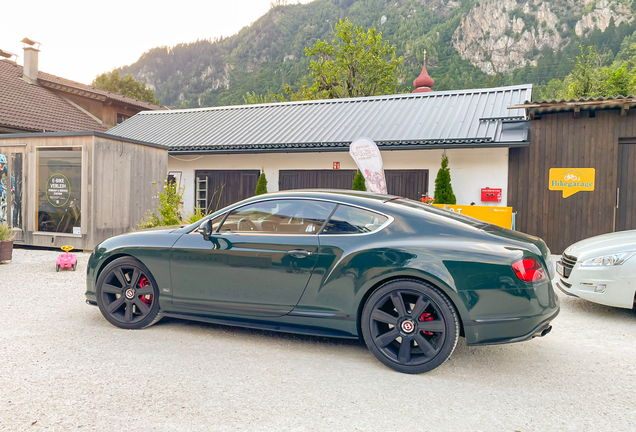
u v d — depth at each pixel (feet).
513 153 35.94
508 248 11.09
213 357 12.14
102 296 14.56
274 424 8.50
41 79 70.13
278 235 12.96
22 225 32.68
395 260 11.41
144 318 14.24
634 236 18.13
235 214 13.73
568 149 34.50
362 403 9.50
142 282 14.58
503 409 9.32
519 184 35.78
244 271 13.00
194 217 32.24
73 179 30.96
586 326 16.03
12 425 8.23
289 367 11.53
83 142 30.53
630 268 16.30
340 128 42.47
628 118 32.91
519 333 10.75
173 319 15.85
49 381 10.26
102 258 14.64
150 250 14.08
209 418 8.68
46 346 12.61
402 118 42.29
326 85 121.80
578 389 10.43
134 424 8.38
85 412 8.81
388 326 12.16
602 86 90.22
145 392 9.80
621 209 33.53
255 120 50.26
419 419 8.82
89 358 11.78
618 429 8.50
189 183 47.26
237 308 13.17
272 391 10.02
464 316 10.85
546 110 33.88
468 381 10.84
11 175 32.78
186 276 13.69
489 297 10.77
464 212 33.04
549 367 11.89
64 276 22.77
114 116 76.28
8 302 17.42
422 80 90.17
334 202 12.89
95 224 30.71
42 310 16.39
